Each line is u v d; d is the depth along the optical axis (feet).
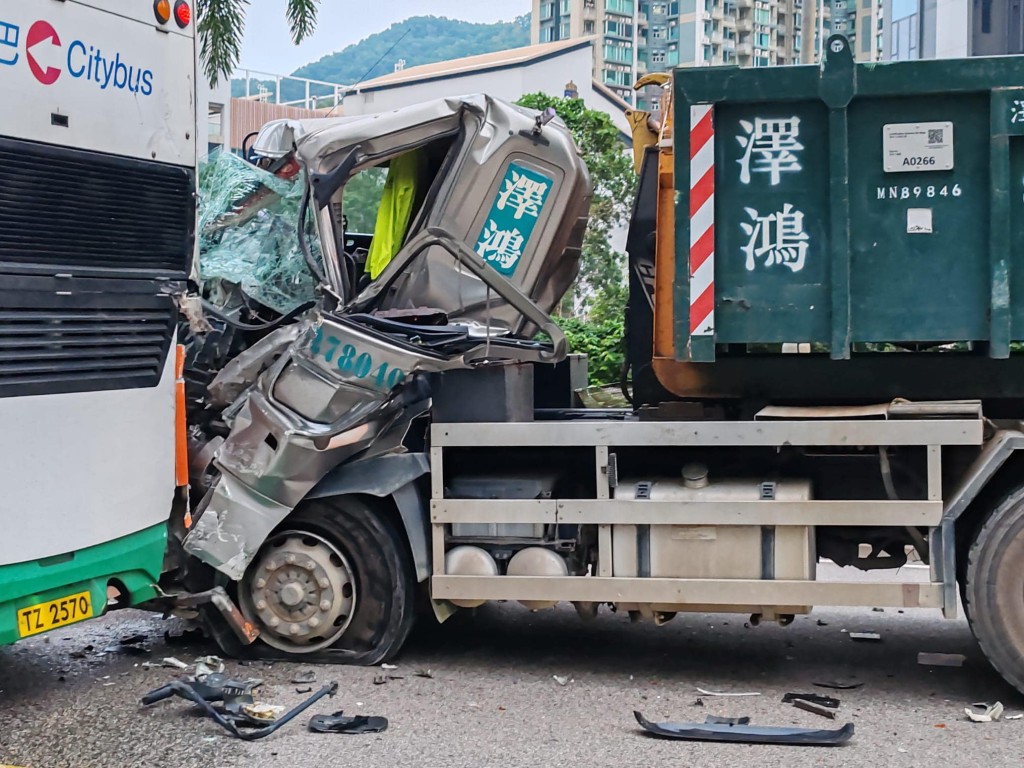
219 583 17.56
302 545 17.53
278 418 16.89
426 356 16.70
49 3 14.30
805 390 17.13
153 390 16.15
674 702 15.88
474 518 16.97
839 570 20.88
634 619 17.35
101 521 15.20
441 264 18.72
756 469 16.89
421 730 14.67
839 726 14.73
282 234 18.78
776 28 278.87
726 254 16.20
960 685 16.60
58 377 14.60
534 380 20.63
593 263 47.42
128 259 15.65
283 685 16.58
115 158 15.37
